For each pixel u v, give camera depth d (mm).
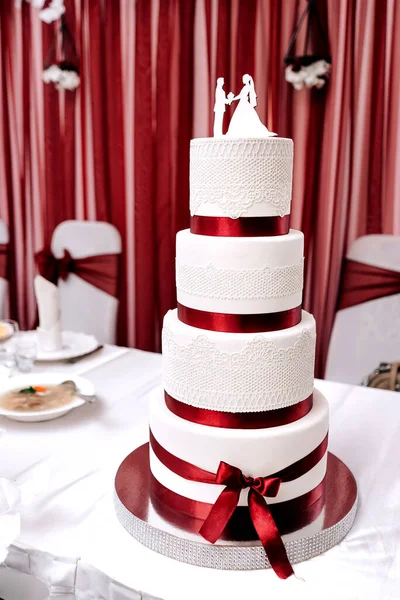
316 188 2523
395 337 2189
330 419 1361
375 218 2459
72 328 2686
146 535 883
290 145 941
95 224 2637
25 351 1611
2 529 818
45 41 2963
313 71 2279
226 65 2574
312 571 842
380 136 2381
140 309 3000
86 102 2947
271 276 907
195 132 2715
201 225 960
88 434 1244
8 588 903
